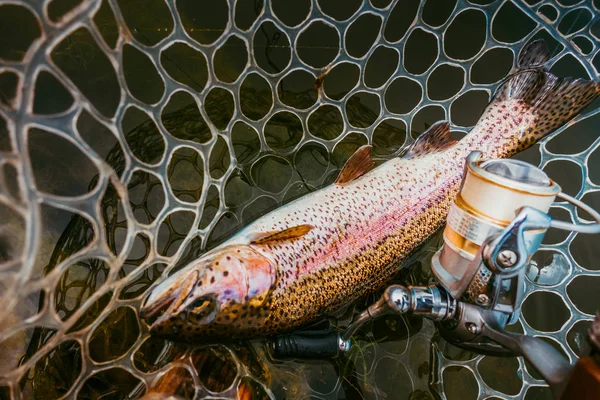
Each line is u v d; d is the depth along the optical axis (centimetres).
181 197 32
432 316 23
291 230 28
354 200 30
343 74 36
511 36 37
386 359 30
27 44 33
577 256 33
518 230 19
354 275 30
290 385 28
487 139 32
